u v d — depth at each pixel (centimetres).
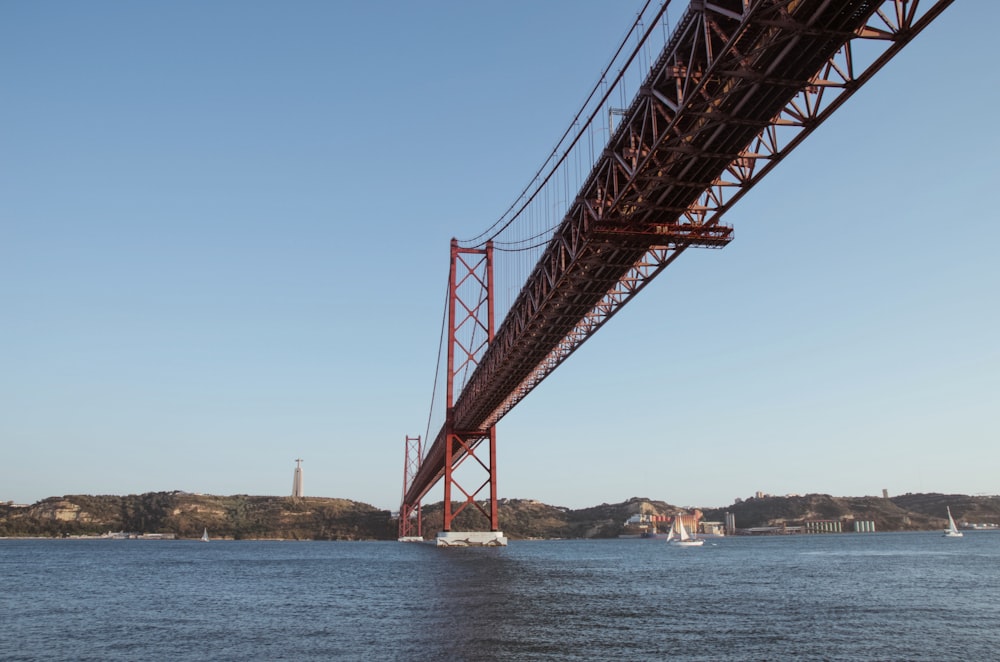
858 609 3500
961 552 11225
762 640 2520
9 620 3184
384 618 3069
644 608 3394
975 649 2419
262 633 2709
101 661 2200
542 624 2822
